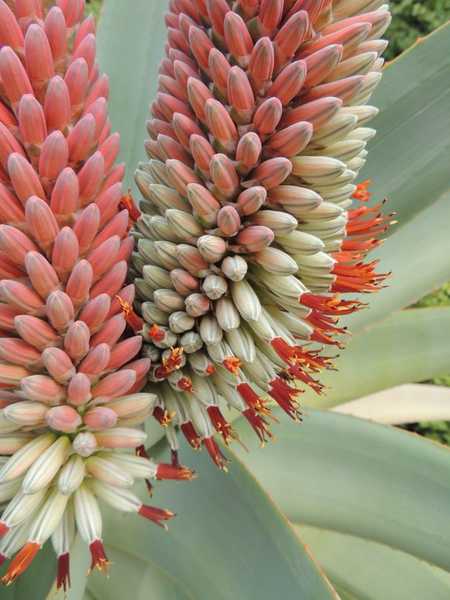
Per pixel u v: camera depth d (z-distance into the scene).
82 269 0.27
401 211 0.47
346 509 0.46
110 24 0.50
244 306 0.30
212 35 0.29
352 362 0.54
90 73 0.28
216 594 0.37
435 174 0.46
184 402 0.32
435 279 0.51
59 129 0.27
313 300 0.30
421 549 0.44
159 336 0.30
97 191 0.28
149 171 0.31
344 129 0.28
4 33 0.26
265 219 0.29
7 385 0.28
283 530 0.37
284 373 0.33
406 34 1.01
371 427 0.46
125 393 0.30
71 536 0.30
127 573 0.41
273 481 0.46
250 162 0.28
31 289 0.28
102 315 0.28
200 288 0.30
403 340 0.54
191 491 0.39
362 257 0.34
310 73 0.27
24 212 0.27
